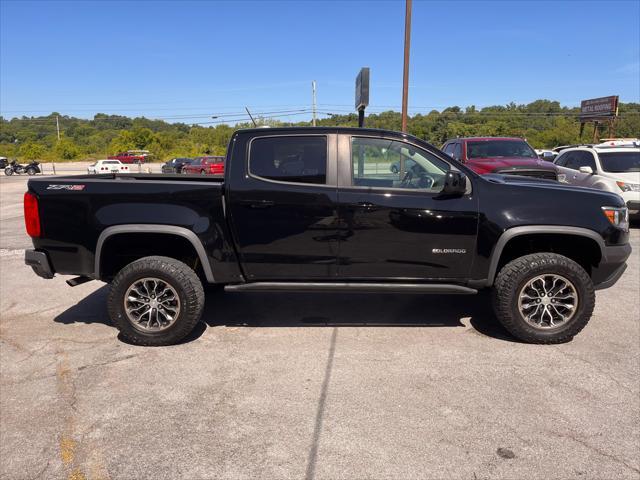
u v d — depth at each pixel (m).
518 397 3.43
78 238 4.28
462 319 4.99
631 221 11.06
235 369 3.91
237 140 4.34
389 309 5.32
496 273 4.45
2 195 21.73
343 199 4.22
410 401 3.39
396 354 4.16
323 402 3.39
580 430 3.02
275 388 3.60
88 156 78.19
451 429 3.05
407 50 14.49
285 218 4.25
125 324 4.33
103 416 3.26
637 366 3.90
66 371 3.91
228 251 4.32
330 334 4.62
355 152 4.30
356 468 2.69
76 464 2.78
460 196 4.22
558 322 4.33
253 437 3.00
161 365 4.00
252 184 4.24
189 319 4.30
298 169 4.29
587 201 4.25
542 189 4.31
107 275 4.52
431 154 4.33
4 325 4.97
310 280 4.40
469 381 3.67
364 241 4.26
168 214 4.21
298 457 2.80
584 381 3.65
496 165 9.64
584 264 4.65
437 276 4.32
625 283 6.29
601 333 4.59
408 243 4.25
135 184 4.26
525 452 2.81
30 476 2.68
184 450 2.88
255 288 4.36
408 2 14.23
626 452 2.80
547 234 4.31
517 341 4.42
